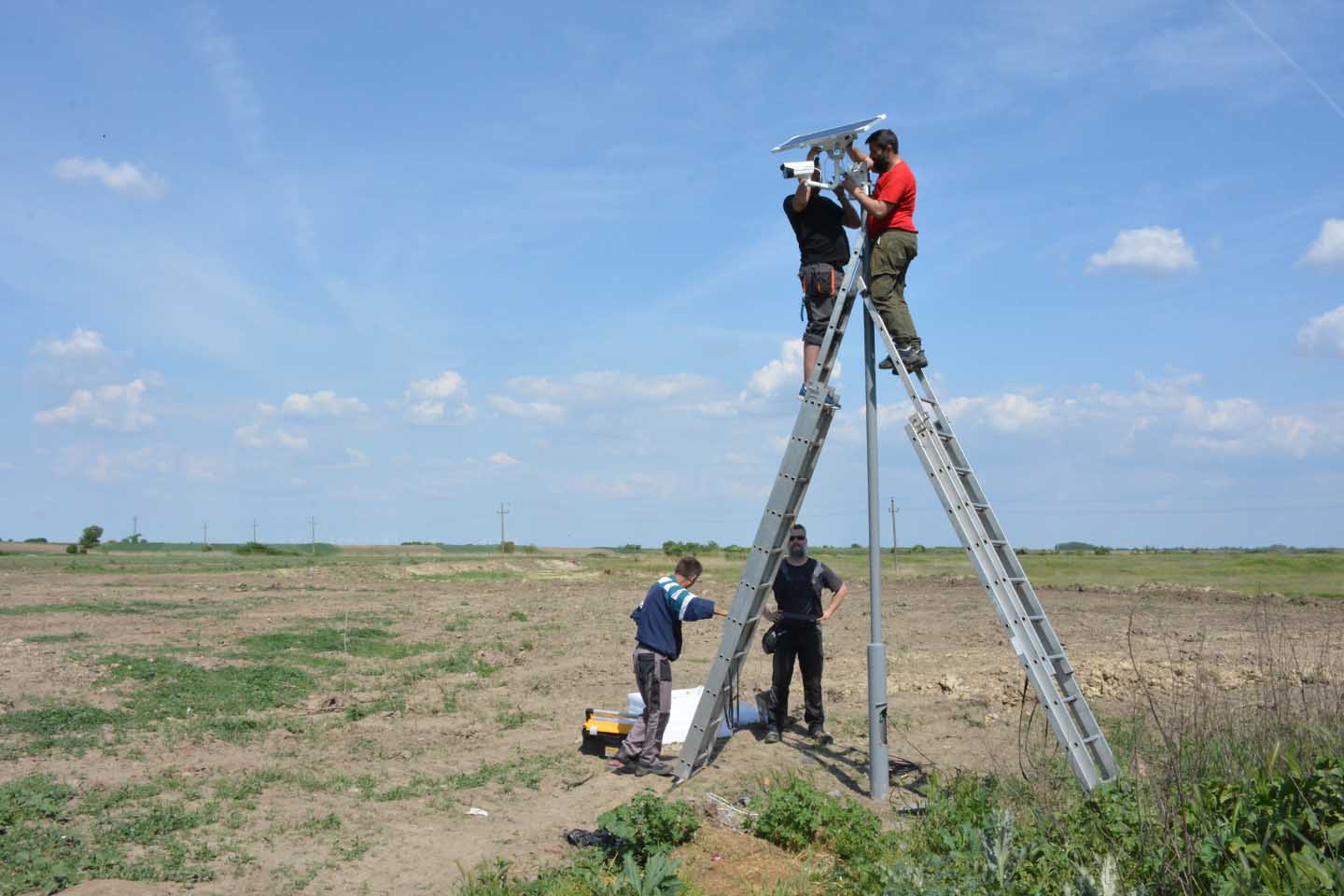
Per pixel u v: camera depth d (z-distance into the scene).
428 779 8.73
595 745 9.94
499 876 6.26
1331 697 9.00
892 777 9.16
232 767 8.73
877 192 8.55
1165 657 15.29
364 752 9.58
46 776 7.94
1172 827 5.85
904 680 14.00
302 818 7.51
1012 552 8.29
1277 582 32.50
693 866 6.70
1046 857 6.17
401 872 6.50
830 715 11.88
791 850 7.17
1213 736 7.55
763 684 14.04
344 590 29.12
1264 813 5.70
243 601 23.33
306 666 13.98
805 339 9.19
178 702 10.91
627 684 13.62
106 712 10.13
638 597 27.78
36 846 6.36
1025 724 11.12
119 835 6.75
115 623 17.42
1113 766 7.71
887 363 8.81
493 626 19.95
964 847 6.42
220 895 5.95
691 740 8.91
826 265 9.09
